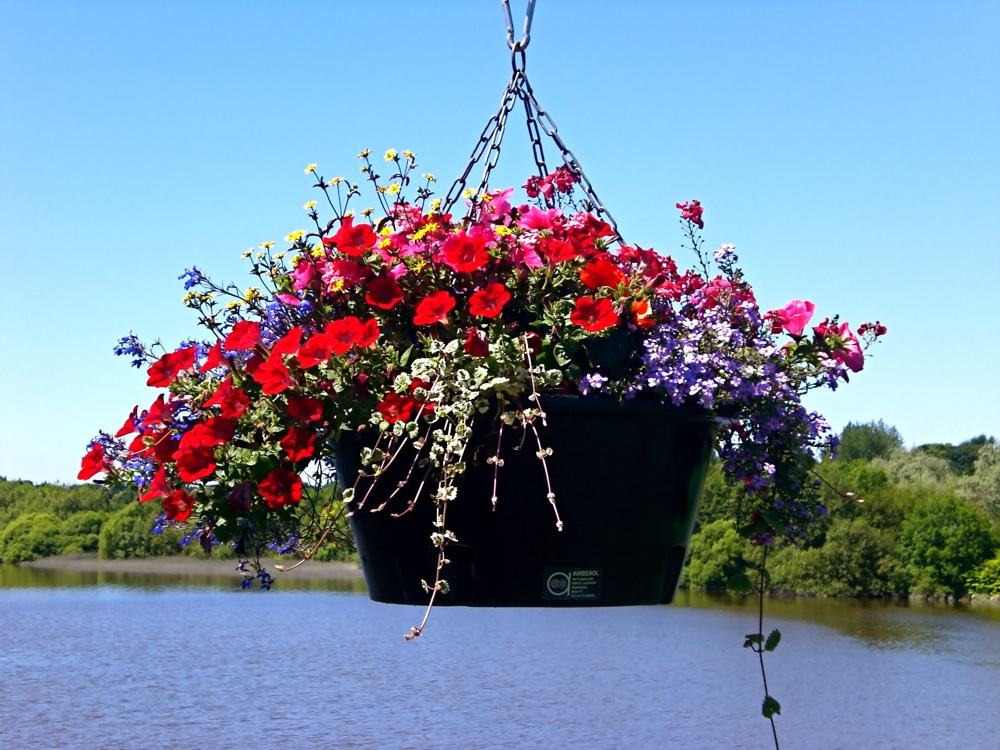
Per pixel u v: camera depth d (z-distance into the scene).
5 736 29.62
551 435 1.82
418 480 1.85
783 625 50.06
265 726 31.81
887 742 29.09
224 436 1.85
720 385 1.90
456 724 32.56
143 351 2.16
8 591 67.75
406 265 1.98
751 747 29.11
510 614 65.50
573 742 29.94
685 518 1.97
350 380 1.86
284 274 2.10
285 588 75.75
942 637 46.06
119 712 33.44
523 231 2.05
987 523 55.31
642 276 1.96
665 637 50.94
